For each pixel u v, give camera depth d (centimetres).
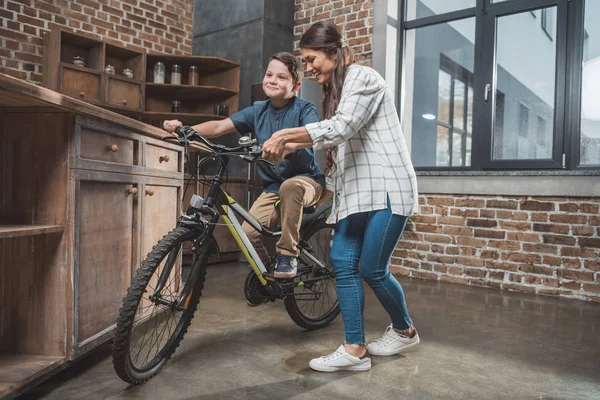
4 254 157
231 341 211
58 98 138
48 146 154
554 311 283
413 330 201
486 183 359
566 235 327
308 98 421
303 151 196
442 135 416
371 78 160
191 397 152
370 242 171
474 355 200
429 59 425
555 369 185
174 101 458
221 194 180
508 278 351
